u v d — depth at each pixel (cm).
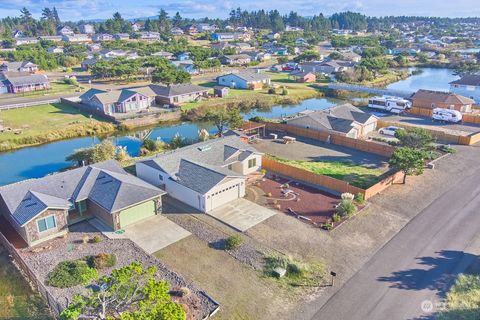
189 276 2464
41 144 5659
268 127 6038
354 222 3141
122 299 1964
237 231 3009
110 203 2970
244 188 3597
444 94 7069
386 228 3052
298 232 2992
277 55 16212
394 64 13675
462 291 2316
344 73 10431
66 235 2944
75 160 4612
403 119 6669
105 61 11194
